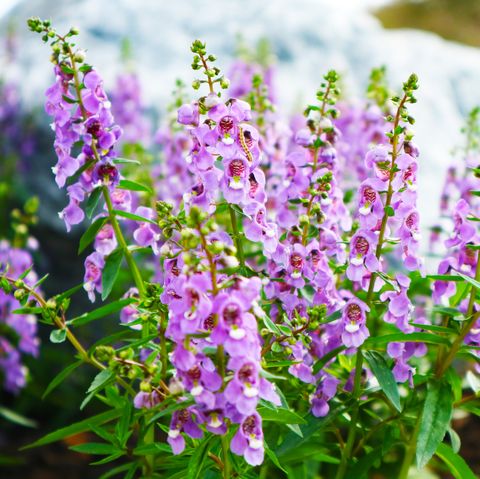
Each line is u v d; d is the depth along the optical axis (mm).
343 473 585
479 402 590
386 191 518
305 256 540
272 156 660
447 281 570
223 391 470
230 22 1299
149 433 588
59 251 1143
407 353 566
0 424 1011
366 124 725
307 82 1206
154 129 1119
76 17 1340
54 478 887
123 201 593
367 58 1268
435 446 537
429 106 1174
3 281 557
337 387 576
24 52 1316
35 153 1207
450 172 721
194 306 448
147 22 1295
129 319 600
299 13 1317
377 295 564
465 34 2160
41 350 1068
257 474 612
